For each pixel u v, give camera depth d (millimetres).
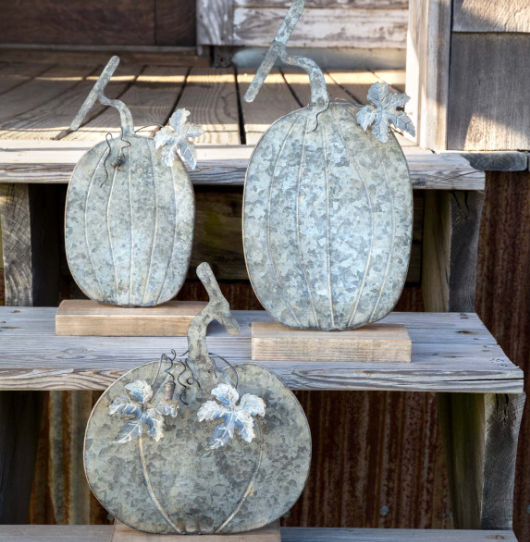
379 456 2787
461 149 2484
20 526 2088
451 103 2465
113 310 2148
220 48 4363
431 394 2750
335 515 2820
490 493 2148
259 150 2064
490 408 2121
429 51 2443
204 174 2234
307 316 2092
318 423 2766
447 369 2041
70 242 2143
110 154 2131
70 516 2766
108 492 2004
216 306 1979
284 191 2068
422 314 2266
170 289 2158
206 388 1991
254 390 1994
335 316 2090
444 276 2344
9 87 3344
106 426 1990
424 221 2482
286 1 4246
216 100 3047
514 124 2479
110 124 2641
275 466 2012
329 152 2064
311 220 2072
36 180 2225
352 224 2074
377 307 2090
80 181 2131
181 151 2119
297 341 2064
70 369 2027
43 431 2721
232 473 2008
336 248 2078
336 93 3137
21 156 2266
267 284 2084
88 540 2059
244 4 4254
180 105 2941
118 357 2061
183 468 2004
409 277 2521
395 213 2074
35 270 2326
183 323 2135
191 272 2488
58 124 2625
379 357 2068
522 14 2434
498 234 2674
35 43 4445
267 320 2201
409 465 2795
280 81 3705
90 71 4070
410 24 2605
